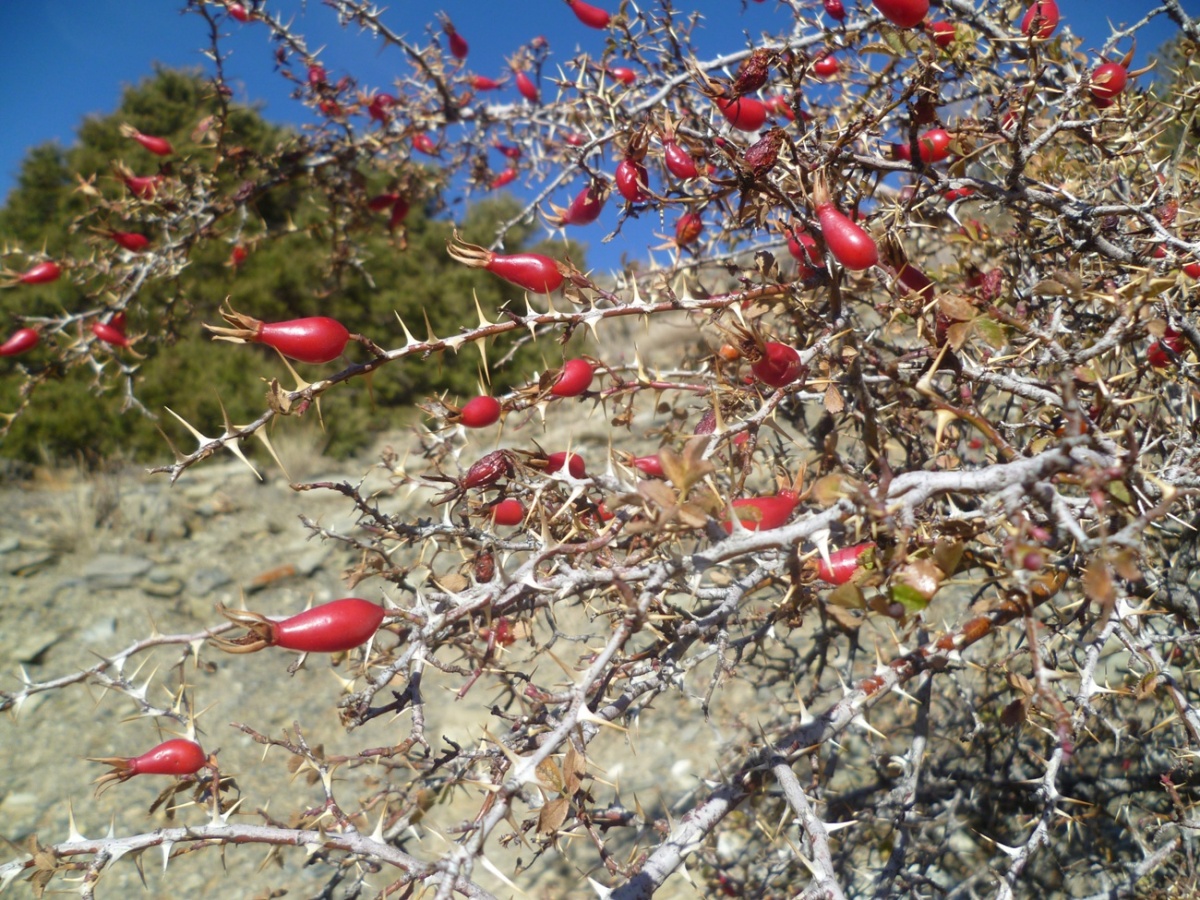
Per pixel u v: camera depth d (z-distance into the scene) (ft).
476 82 1.96
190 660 2.29
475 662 0.88
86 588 2.49
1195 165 0.99
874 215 0.83
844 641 1.73
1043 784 0.84
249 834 0.65
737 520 0.55
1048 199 0.84
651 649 0.85
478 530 0.87
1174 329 0.78
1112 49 0.92
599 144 1.01
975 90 1.01
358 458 3.49
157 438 3.44
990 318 0.61
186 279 3.85
